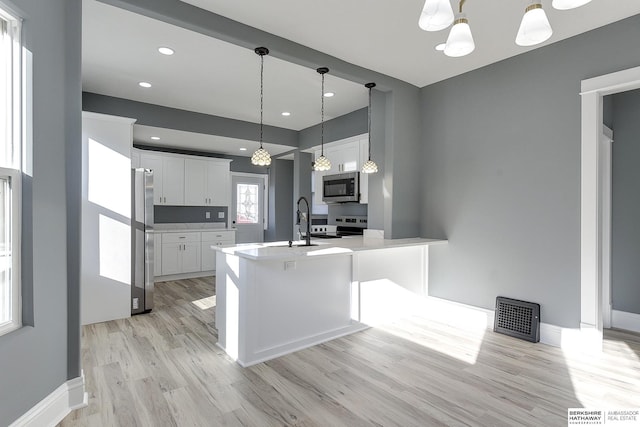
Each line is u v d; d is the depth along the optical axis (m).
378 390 2.17
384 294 3.48
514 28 2.68
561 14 2.49
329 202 5.20
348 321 3.22
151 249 3.91
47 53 1.83
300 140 6.03
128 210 3.68
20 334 1.65
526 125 3.09
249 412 1.93
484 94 3.40
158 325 3.46
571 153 2.81
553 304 2.91
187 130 4.88
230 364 2.55
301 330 2.87
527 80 3.09
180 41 2.97
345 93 4.25
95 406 1.99
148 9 2.24
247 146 5.99
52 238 1.85
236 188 7.00
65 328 1.94
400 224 3.81
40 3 1.78
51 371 1.83
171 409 1.96
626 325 3.34
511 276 3.19
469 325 3.44
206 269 6.00
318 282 2.98
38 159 1.76
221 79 3.80
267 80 3.84
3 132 1.70
